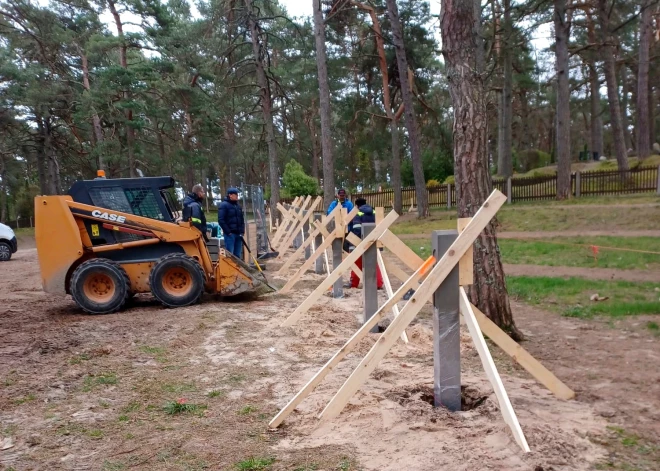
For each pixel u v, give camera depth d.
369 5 25.67
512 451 3.06
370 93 31.69
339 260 8.96
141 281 8.66
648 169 21.44
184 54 29.36
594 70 37.62
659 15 30.17
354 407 3.89
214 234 13.06
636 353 5.29
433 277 3.58
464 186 5.83
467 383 4.39
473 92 5.73
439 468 2.94
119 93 30.09
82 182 8.75
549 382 3.93
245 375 4.98
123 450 3.49
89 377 5.08
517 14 24.89
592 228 17.67
